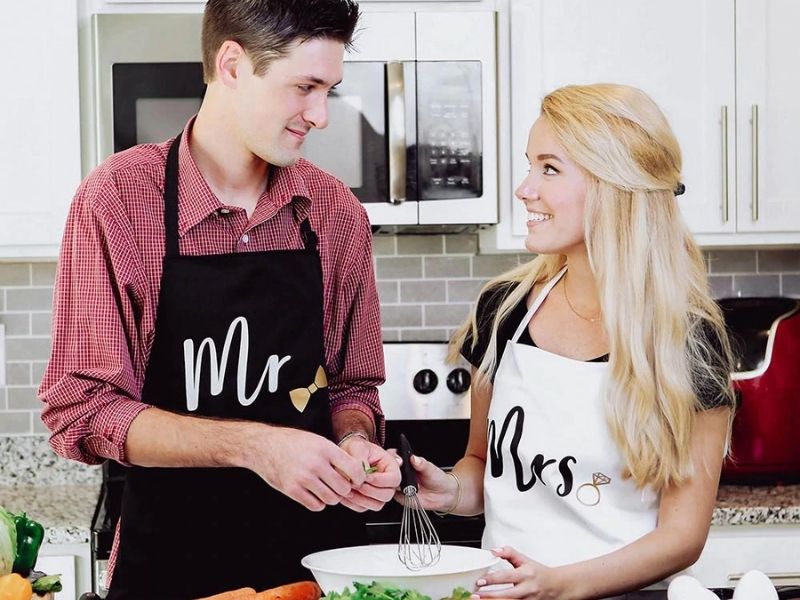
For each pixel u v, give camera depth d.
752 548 2.61
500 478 1.90
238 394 1.78
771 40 2.79
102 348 1.70
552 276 2.00
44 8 2.66
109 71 2.64
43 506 2.77
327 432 1.83
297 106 1.68
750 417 2.79
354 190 2.71
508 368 1.95
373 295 1.99
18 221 2.69
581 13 2.76
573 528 1.84
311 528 1.82
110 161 1.79
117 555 1.84
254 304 1.78
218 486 1.79
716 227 2.81
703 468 1.84
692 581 1.44
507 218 2.78
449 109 2.71
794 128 2.80
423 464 1.87
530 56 2.76
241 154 1.77
